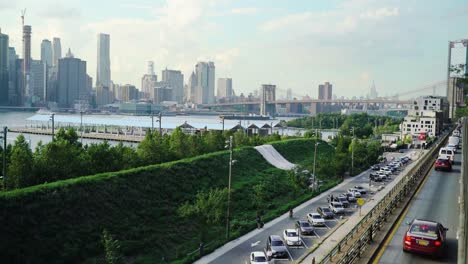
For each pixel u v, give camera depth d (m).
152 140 80.88
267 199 73.56
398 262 27.19
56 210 45.56
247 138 126.19
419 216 40.94
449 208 44.72
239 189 74.38
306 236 51.47
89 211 48.47
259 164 96.56
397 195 46.56
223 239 50.94
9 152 64.88
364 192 78.88
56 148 58.47
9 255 38.66
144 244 47.59
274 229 55.66
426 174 72.00
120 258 41.69
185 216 54.16
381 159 129.25
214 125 183.75
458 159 98.81
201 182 70.69
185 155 88.06
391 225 36.25
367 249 29.42
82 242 44.03
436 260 27.66
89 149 65.38
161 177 64.19
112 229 48.09
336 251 32.56
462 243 22.77
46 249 41.09
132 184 57.84
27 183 53.28
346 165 100.75
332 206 64.69
